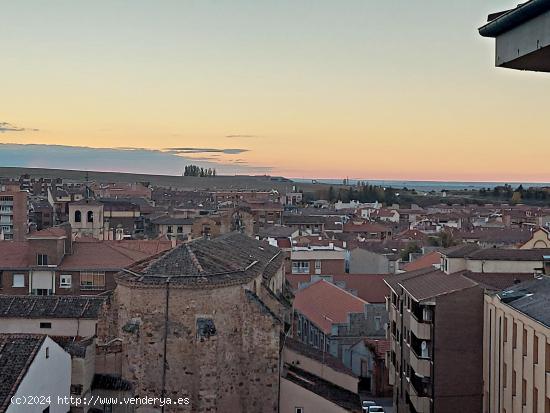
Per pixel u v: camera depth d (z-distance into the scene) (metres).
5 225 183.88
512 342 50.09
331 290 101.00
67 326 65.44
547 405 43.19
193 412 48.84
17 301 67.75
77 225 147.25
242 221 156.12
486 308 56.69
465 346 57.69
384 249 148.88
